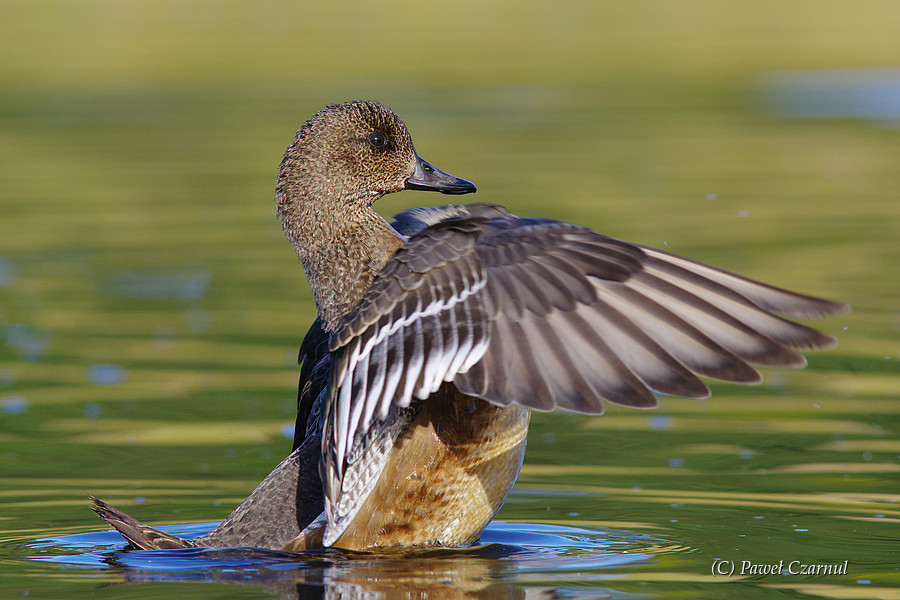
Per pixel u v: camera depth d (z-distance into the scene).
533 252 6.52
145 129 30.22
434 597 6.72
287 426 11.12
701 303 6.16
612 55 42.09
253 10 51.56
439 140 28.02
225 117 31.45
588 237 6.54
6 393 12.15
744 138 28.56
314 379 8.19
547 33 47.09
